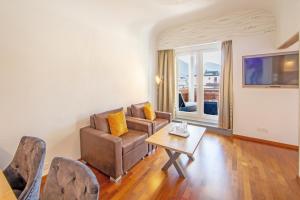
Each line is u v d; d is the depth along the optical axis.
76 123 2.66
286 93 3.06
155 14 3.23
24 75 2.02
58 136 2.42
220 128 3.85
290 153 2.88
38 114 2.18
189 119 4.56
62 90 2.44
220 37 3.63
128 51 3.70
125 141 2.47
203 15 3.51
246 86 3.44
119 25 3.29
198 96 4.39
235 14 3.42
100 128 2.61
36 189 1.22
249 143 3.34
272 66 3.14
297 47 2.88
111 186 2.08
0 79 1.84
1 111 1.86
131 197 1.88
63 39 2.41
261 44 3.22
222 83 3.73
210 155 2.85
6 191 1.03
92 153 2.45
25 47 2.01
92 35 2.84
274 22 3.08
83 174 0.88
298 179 2.12
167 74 4.61
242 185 2.05
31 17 2.04
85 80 2.77
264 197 1.84
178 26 4.15
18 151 1.50
